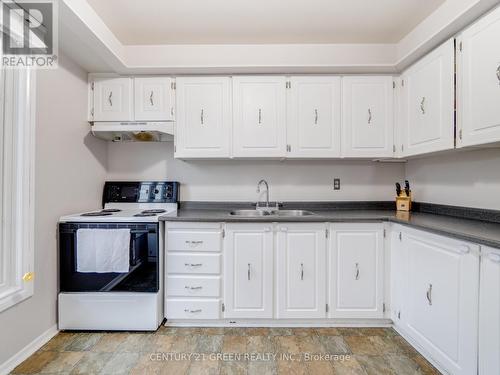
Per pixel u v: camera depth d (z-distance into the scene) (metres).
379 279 2.05
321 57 2.27
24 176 1.66
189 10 1.84
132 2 1.74
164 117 2.37
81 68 2.28
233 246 2.05
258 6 1.81
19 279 1.63
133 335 1.95
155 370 1.59
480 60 1.53
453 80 1.72
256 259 2.04
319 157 2.38
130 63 2.29
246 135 2.35
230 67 2.26
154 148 2.70
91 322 1.98
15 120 1.63
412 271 1.78
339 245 2.05
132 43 2.25
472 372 1.31
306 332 2.01
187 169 2.70
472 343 1.31
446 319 1.48
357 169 2.69
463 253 1.37
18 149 1.64
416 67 2.10
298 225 2.05
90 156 2.40
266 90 2.35
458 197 2.06
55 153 1.96
